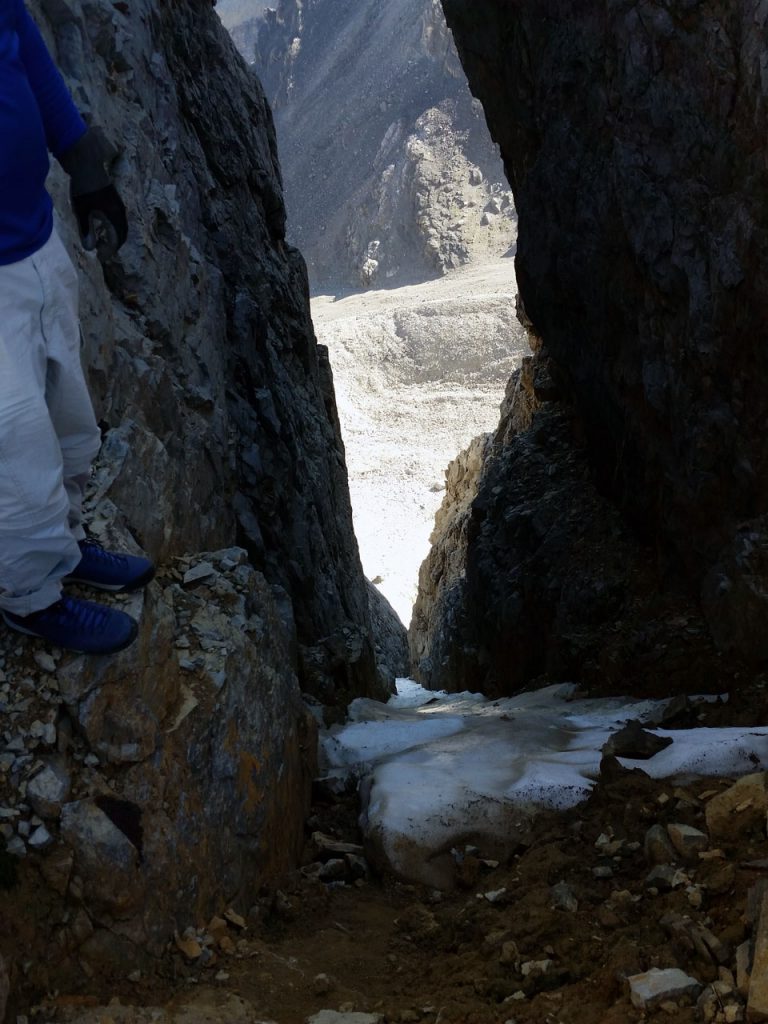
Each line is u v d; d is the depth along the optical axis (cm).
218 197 820
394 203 6825
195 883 331
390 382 4838
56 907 292
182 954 316
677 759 441
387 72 7562
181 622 392
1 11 258
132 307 529
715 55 634
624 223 709
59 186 421
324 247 7212
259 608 439
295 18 8812
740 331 628
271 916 366
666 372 705
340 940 352
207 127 845
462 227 6506
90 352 425
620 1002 275
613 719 581
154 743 330
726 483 661
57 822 300
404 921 364
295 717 450
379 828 412
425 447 4156
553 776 439
